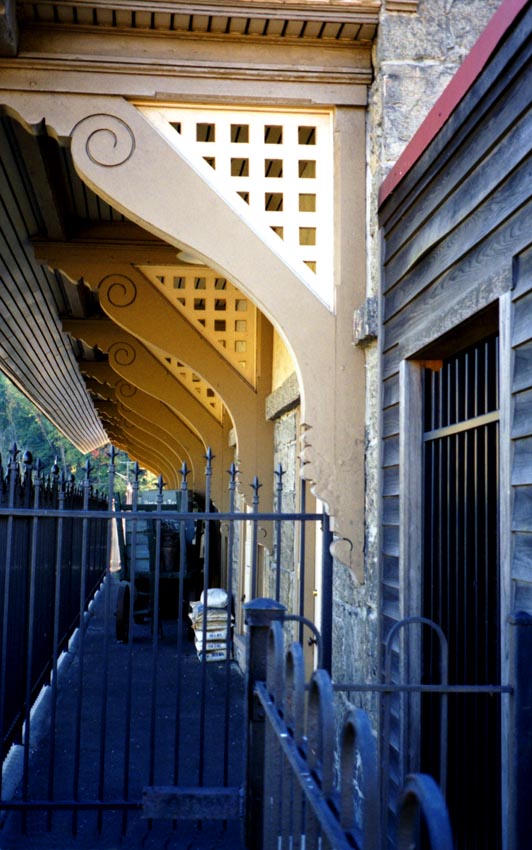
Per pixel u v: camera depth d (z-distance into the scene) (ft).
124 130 14.84
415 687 8.67
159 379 31.24
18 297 29.91
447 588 11.78
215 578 39.19
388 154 14.28
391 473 13.47
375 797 4.68
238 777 17.29
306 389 14.83
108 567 13.79
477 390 11.37
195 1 14.05
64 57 14.52
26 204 21.85
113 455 14.14
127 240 23.90
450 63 14.53
